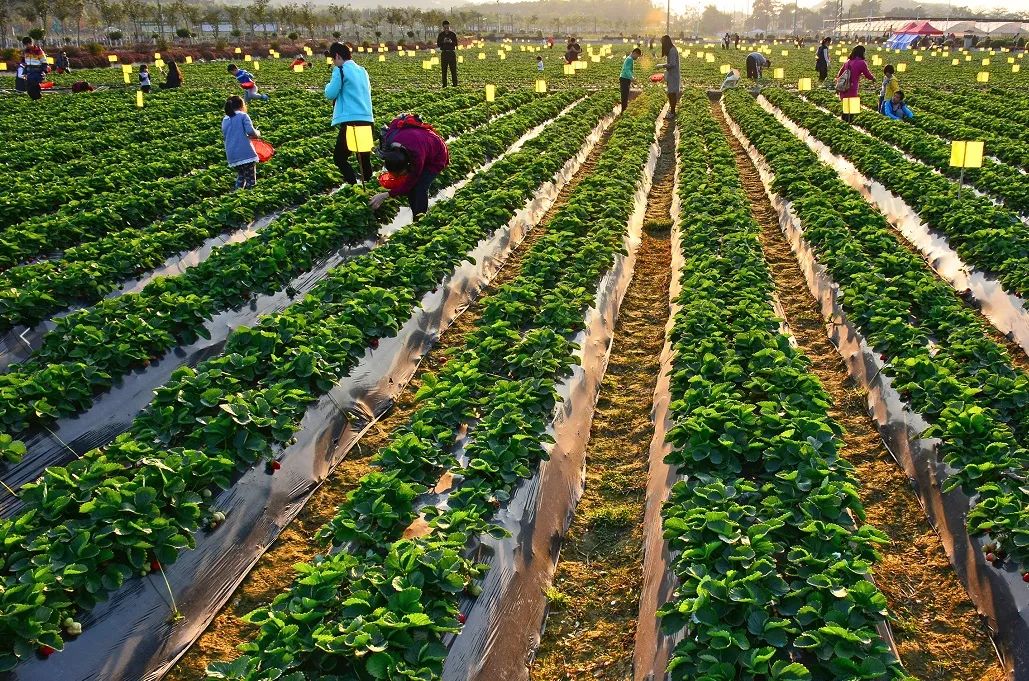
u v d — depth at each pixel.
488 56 64.81
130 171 16.67
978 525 6.03
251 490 6.92
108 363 8.48
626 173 17.02
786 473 6.13
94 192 15.38
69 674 5.16
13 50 54.22
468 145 18.91
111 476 6.47
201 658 5.82
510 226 14.55
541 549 6.59
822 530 5.56
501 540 6.18
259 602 6.39
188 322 9.35
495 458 6.68
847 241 11.68
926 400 7.49
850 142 19.84
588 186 15.84
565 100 30.42
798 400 7.26
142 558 5.67
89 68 53.78
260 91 35.34
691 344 8.55
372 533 5.91
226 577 6.40
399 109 26.59
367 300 9.65
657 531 6.63
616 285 12.05
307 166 17.16
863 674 4.46
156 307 9.47
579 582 6.57
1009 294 10.76
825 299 11.54
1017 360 9.95
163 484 6.17
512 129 22.12
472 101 29.08
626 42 111.50
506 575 6.00
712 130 22.92
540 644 5.96
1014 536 5.71
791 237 14.57
